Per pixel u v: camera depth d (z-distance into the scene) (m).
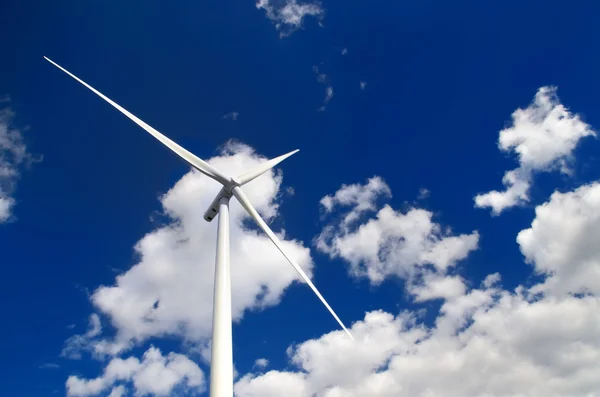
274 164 29.45
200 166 26.08
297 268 26.48
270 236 26.36
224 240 22.77
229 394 16.36
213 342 17.84
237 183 26.55
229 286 20.23
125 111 25.67
